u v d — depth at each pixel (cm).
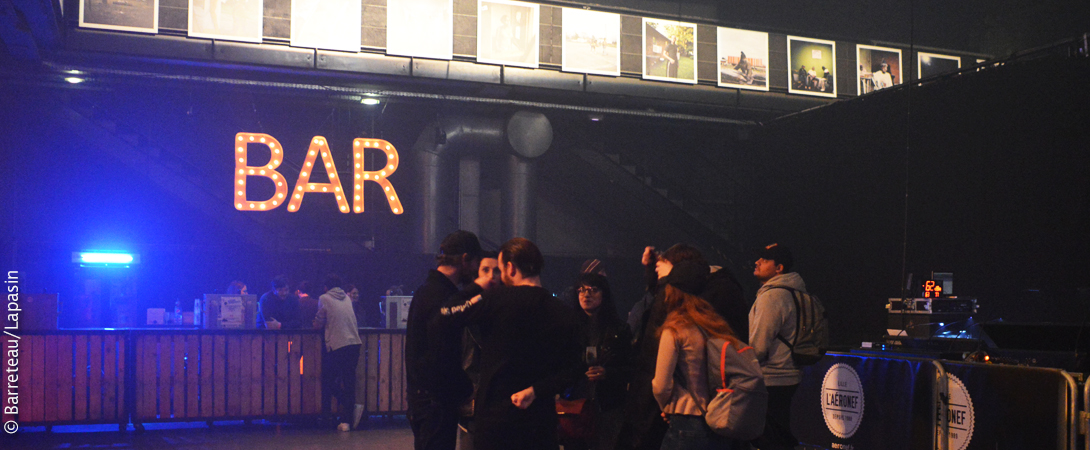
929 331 731
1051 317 1166
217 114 1653
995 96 1280
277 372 905
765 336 487
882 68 1786
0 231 1459
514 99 1623
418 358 418
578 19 1576
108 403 852
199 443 797
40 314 845
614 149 1862
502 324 379
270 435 852
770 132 1741
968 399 482
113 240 1555
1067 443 424
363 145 1500
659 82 1619
